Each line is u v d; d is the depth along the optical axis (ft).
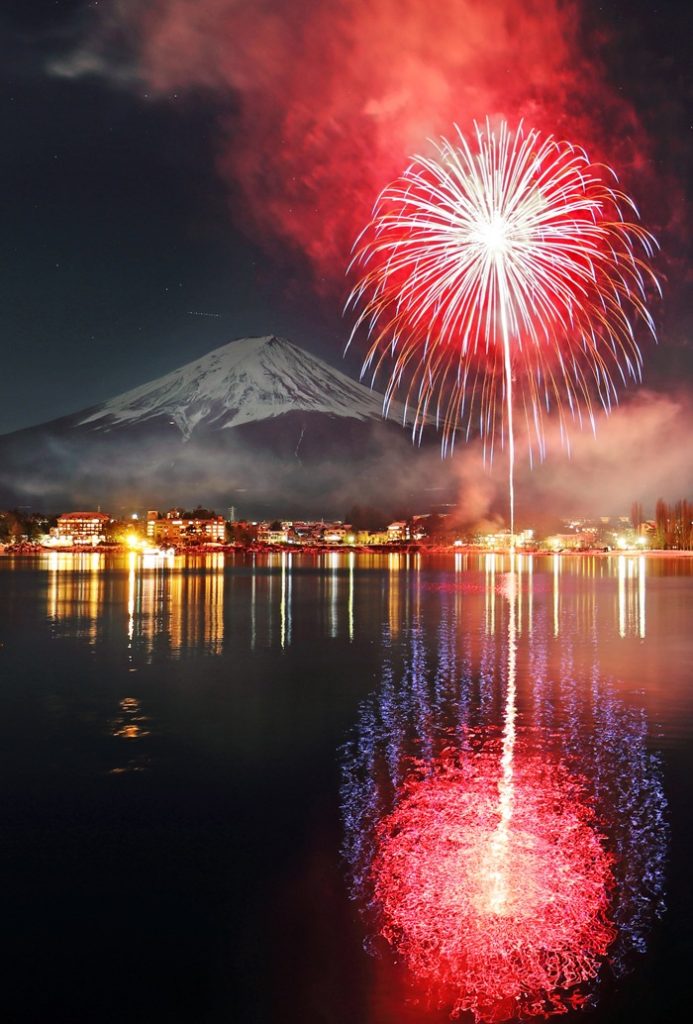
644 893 43.16
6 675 118.62
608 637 165.17
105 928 41.01
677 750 72.95
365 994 35.19
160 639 163.02
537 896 42.98
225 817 56.13
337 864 47.55
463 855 48.39
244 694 103.35
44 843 51.78
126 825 54.85
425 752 73.20
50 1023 34.09
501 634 171.73
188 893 44.34
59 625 189.16
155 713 92.02
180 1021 33.91
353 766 68.85
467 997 34.94
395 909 41.93
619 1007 34.19
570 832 51.93
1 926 41.42
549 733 80.02
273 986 36.14
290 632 175.63
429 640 160.97
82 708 94.73
